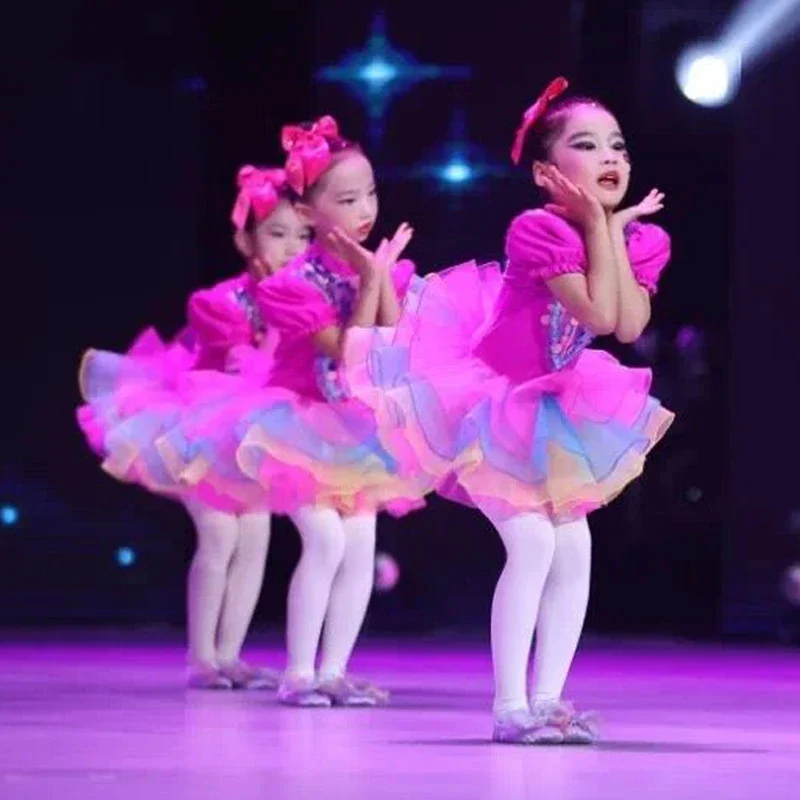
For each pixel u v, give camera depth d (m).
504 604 11.11
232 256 23.39
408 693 14.95
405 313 11.89
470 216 22.66
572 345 11.32
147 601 23.58
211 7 23.08
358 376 12.87
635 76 22.25
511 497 10.98
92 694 14.65
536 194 22.56
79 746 10.71
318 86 22.91
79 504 23.52
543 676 11.34
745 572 22.34
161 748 10.62
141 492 23.56
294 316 13.51
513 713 11.09
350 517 14.12
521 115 22.56
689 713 13.19
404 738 11.30
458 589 22.81
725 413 22.28
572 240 11.09
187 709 13.38
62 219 23.48
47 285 23.47
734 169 22.19
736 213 22.22
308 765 9.80
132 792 8.59
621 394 11.33
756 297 22.28
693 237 22.31
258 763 9.87
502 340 11.26
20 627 23.11
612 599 22.56
